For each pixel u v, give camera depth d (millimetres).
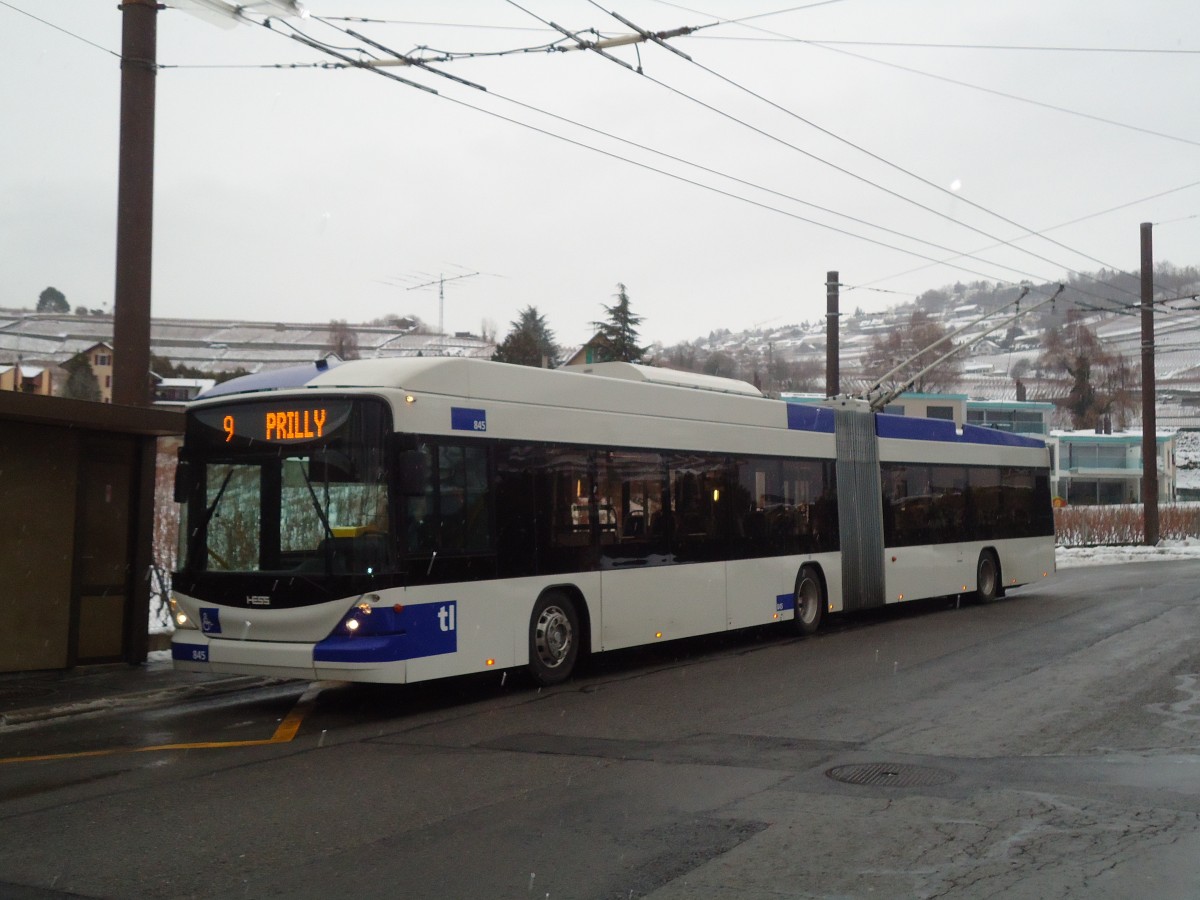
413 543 9945
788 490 15578
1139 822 6180
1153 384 37812
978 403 71438
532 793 7023
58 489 12531
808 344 193625
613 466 12516
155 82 12531
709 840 5922
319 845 5969
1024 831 6027
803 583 15750
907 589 18016
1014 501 21250
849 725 9156
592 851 5766
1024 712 9602
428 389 10344
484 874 5426
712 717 9656
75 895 5238
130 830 6340
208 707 10938
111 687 11617
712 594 13883
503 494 11008
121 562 13242
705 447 14023
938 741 8469
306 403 10102
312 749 8664
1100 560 33938
